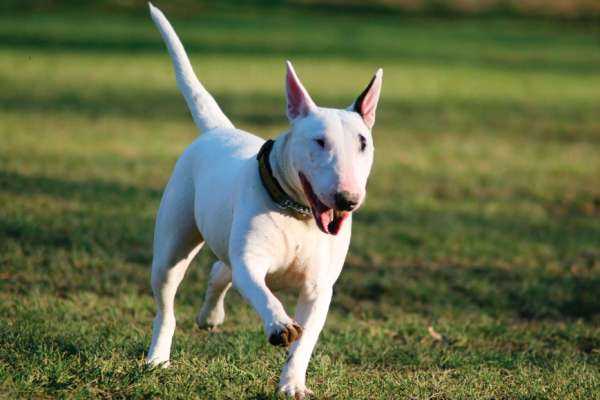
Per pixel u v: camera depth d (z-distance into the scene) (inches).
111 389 206.2
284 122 762.8
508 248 422.3
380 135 753.6
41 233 390.0
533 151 709.3
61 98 868.6
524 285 365.7
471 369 252.2
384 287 359.9
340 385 222.1
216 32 1601.9
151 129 721.0
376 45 1526.8
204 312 268.7
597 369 264.2
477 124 836.6
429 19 1985.7
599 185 588.7
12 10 1771.7
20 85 942.4
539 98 1035.3
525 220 483.2
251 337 266.1
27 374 206.7
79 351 232.2
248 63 1232.8
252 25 1744.6
